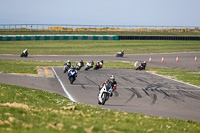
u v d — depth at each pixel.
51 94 63.84
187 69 151.88
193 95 74.25
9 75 92.81
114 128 27.27
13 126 24.83
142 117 41.19
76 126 24.94
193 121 43.69
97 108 47.59
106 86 55.69
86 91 73.00
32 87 73.00
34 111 36.03
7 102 46.56
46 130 23.36
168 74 118.44
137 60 190.88
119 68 139.62
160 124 36.53
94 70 124.75
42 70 114.38
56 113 36.12
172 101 65.19
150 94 72.62
